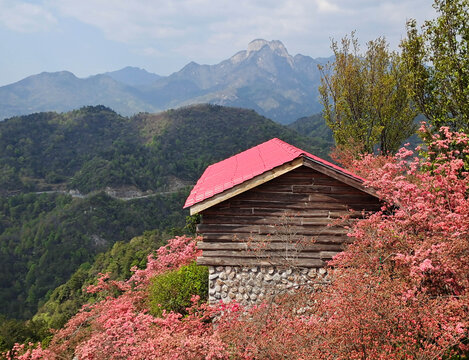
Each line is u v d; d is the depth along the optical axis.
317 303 7.56
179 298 10.71
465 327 5.73
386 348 5.46
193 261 12.52
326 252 9.59
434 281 6.83
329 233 9.55
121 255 54.16
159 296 10.99
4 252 90.69
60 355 9.63
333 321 6.35
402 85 17.00
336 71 18.72
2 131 147.75
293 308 8.15
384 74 17.56
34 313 74.06
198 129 157.25
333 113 19.08
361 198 9.56
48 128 157.62
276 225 9.60
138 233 99.50
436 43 11.73
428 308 5.82
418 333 5.98
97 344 7.54
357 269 7.27
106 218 101.50
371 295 6.00
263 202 9.61
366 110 18.33
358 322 5.78
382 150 18.27
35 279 83.06
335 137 19.09
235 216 9.65
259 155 11.69
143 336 7.82
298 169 9.56
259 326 7.25
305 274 9.63
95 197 108.38
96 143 151.75
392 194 8.65
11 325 27.64
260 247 9.52
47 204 111.38
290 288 9.18
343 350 5.83
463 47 11.20
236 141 148.62
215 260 9.67
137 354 7.10
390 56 17.61
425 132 10.62
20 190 122.56
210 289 9.79
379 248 7.61
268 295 8.80
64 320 29.17
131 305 10.54
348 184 9.14
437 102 12.09
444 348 5.28
